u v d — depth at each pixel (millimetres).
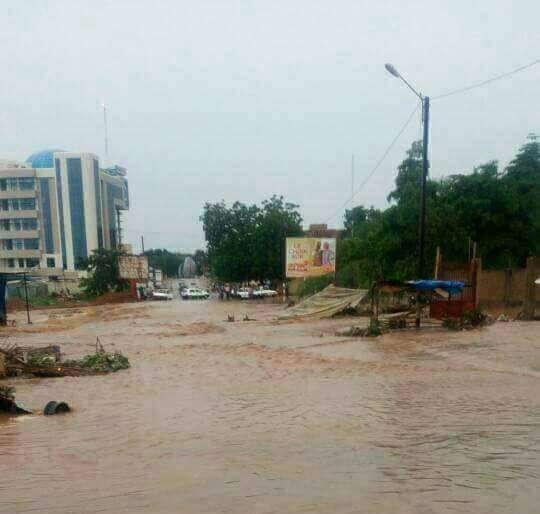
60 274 66125
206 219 61438
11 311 40562
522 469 4121
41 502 3523
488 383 8617
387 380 9227
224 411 7047
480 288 21344
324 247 36469
